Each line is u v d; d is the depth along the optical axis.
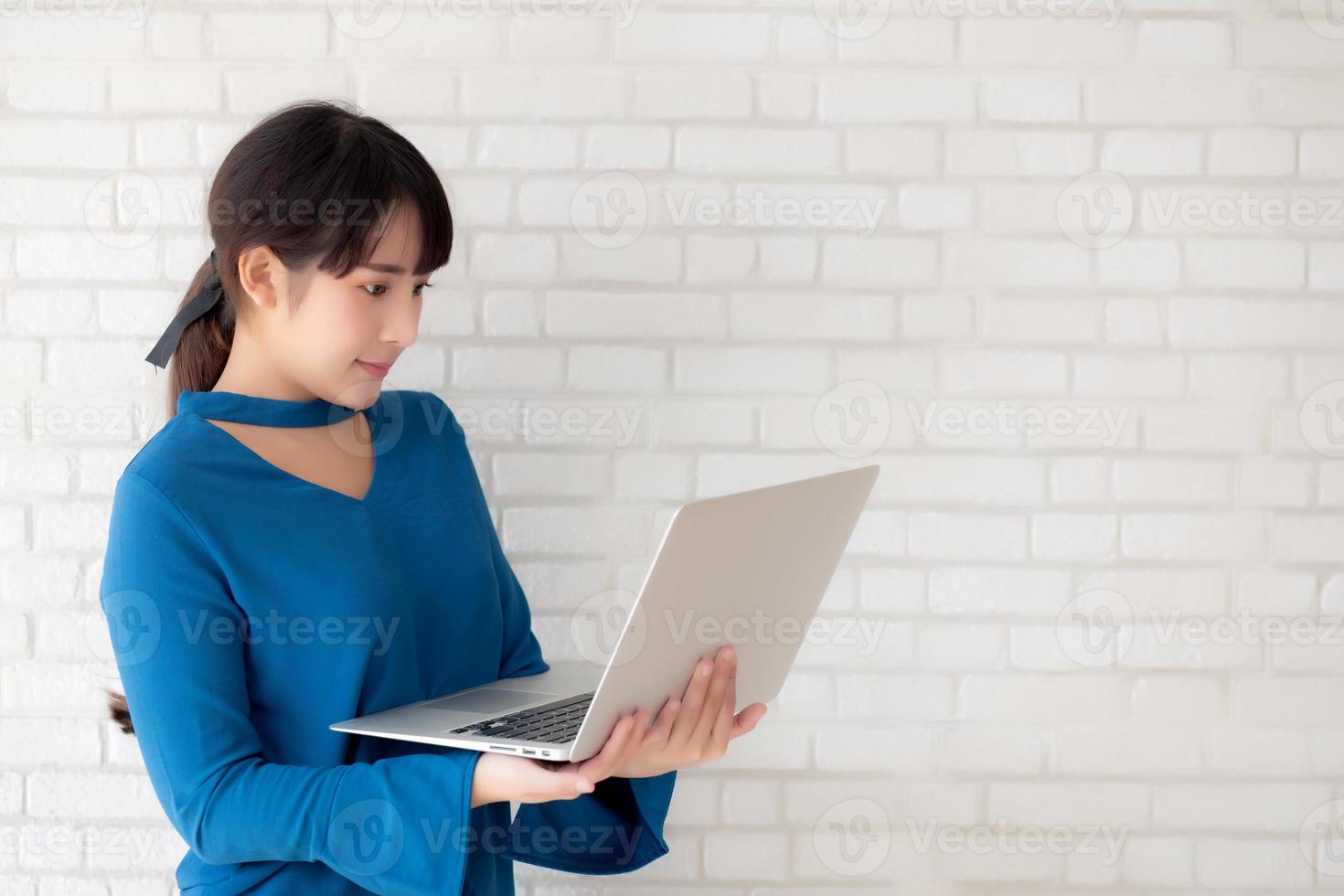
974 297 1.67
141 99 1.62
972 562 1.69
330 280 1.13
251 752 1.08
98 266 1.63
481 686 1.31
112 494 1.63
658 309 1.66
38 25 1.61
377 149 1.14
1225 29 1.65
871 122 1.65
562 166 1.64
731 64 1.64
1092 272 1.67
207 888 1.13
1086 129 1.66
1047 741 1.70
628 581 1.67
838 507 1.18
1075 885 1.71
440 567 1.27
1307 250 1.67
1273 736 1.69
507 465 1.66
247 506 1.13
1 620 1.64
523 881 1.69
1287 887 1.70
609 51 1.63
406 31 1.62
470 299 1.65
